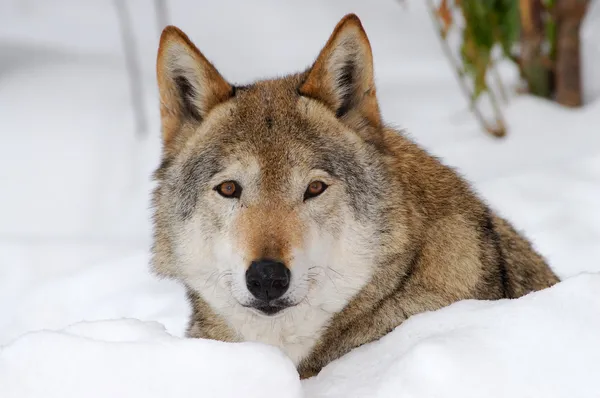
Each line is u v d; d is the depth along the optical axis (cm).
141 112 2125
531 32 1880
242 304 735
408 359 613
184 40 827
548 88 1923
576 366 580
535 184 1462
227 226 764
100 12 3722
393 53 2942
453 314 690
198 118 852
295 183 761
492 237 861
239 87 870
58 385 603
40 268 1478
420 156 869
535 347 600
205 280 805
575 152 1605
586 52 2219
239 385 596
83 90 2395
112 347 621
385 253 788
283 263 714
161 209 847
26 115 2222
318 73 812
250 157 768
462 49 1733
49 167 1981
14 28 3450
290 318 780
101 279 1364
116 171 1948
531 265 920
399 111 2073
